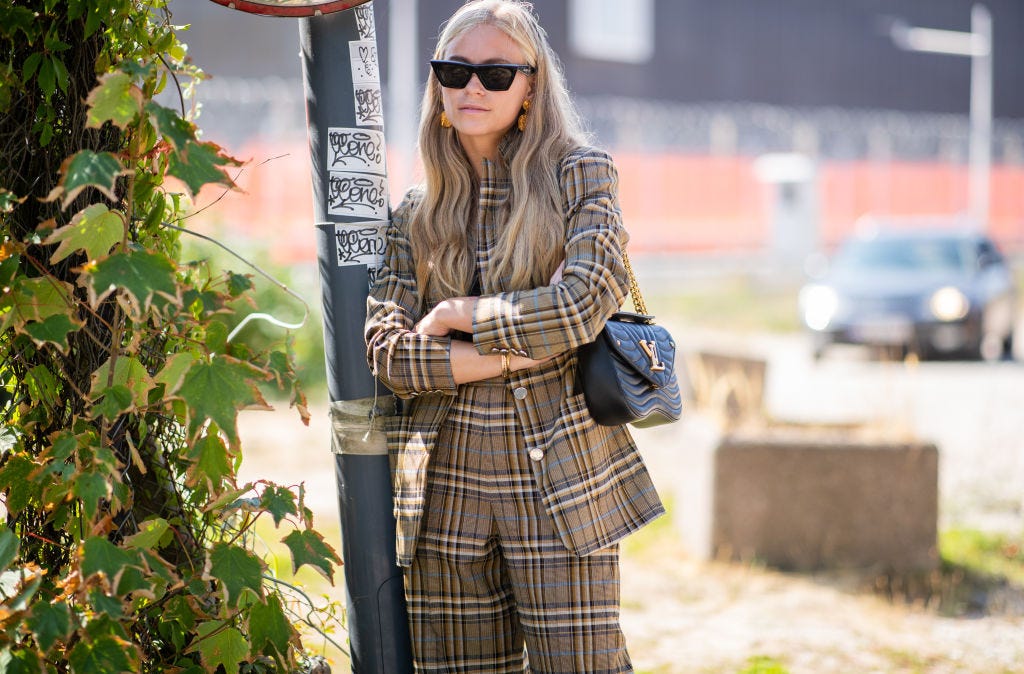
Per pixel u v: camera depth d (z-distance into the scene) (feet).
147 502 13.80
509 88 13.58
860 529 31.65
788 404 58.90
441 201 14.16
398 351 13.44
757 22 179.52
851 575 30.89
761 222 154.10
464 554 13.65
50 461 12.32
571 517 13.26
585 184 13.57
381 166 14.94
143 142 12.09
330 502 38.19
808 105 185.88
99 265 11.31
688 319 109.40
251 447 47.80
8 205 11.74
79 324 11.98
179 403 12.28
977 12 157.99
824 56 188.55
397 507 14.02
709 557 31.99
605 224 13.35
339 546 31.04
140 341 13.07
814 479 31.65
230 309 12.24
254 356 13.07
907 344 77.66
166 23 13.48
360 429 14.74
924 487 31.45
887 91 198.39
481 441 13.55
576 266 13.05
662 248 143.74
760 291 131.85
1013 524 35.22
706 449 32.19
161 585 12.44
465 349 13.29
